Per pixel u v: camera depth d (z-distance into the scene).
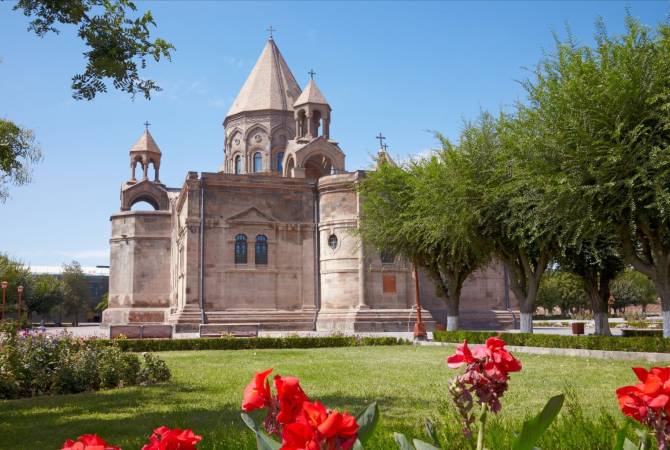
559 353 24.34
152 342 29.33
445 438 6.34
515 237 26.50
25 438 10.18
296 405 2.88
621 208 19.05
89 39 12.27
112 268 58.16
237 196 44.69
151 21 12.70
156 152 64.56
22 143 23.92
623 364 19.81
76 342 18.47
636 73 18.78
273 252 44.91
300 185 46.03
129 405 13.48
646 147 18.70
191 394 14.91
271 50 60.06
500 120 25.89
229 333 35.16
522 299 28.67
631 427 6.00
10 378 15.62
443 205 26.78
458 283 33.44
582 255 29.48
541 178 20.17
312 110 51.94
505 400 12.38
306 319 44.59
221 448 6.88
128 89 13.07
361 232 34.62
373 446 6.00
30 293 83.94
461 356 3.72
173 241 55.31
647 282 89.12
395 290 44.12
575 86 19.45
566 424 6.58
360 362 22.11
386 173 33.16
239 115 57.38
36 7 12.05
